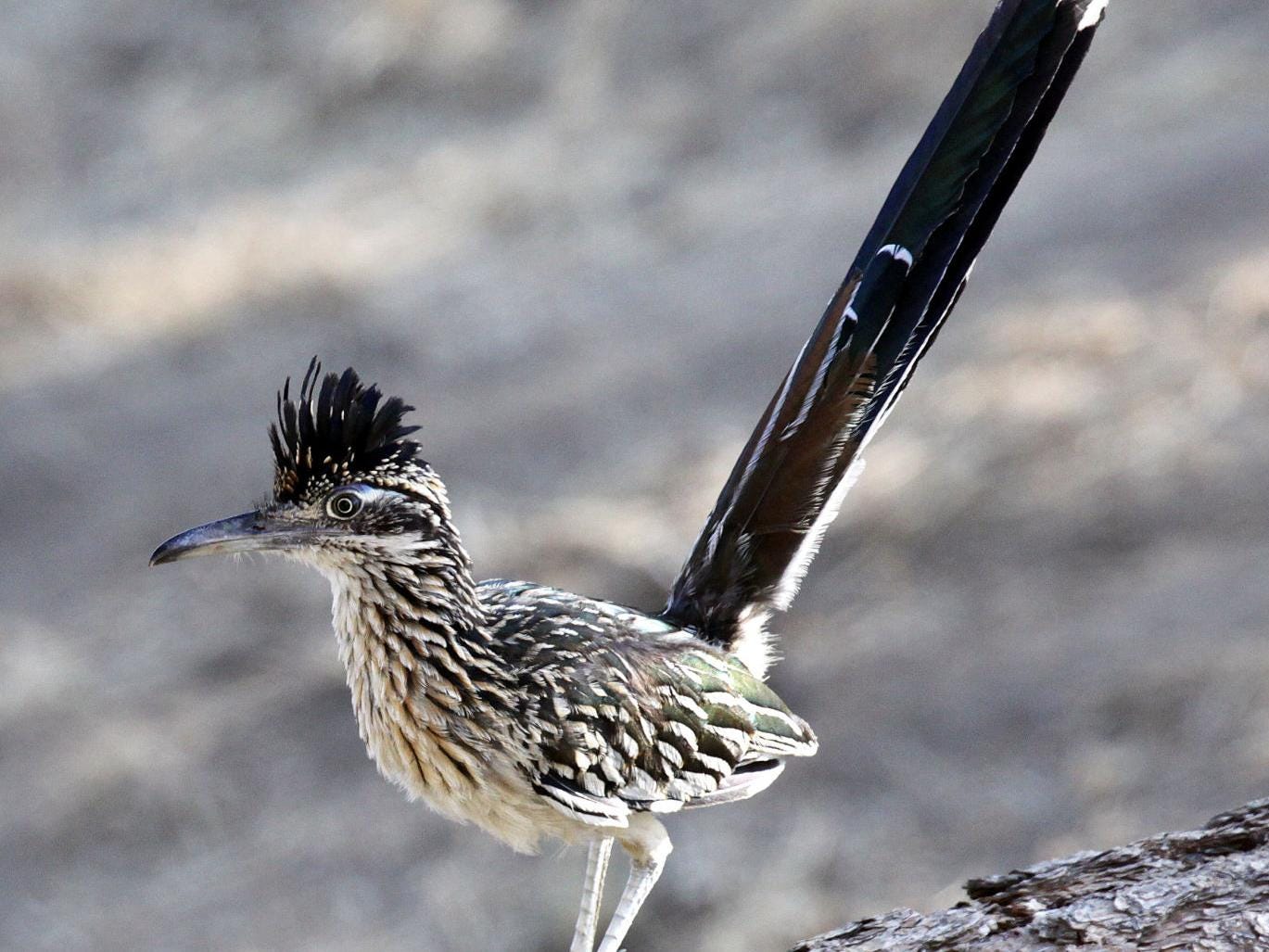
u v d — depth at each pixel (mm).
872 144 24203
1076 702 12938
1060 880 5574
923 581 14680
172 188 26938
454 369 20641
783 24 26469
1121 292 17438
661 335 20125
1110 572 14117
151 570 18031
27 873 14531
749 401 18047
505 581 7238
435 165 26000
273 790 14820
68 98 29281
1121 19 23844
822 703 13781
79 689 16422
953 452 15672
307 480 6508
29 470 20188
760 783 6973
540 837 6977
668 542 15703
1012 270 18594
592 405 18828
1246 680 12484
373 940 13062
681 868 12773
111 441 20578
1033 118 6977
